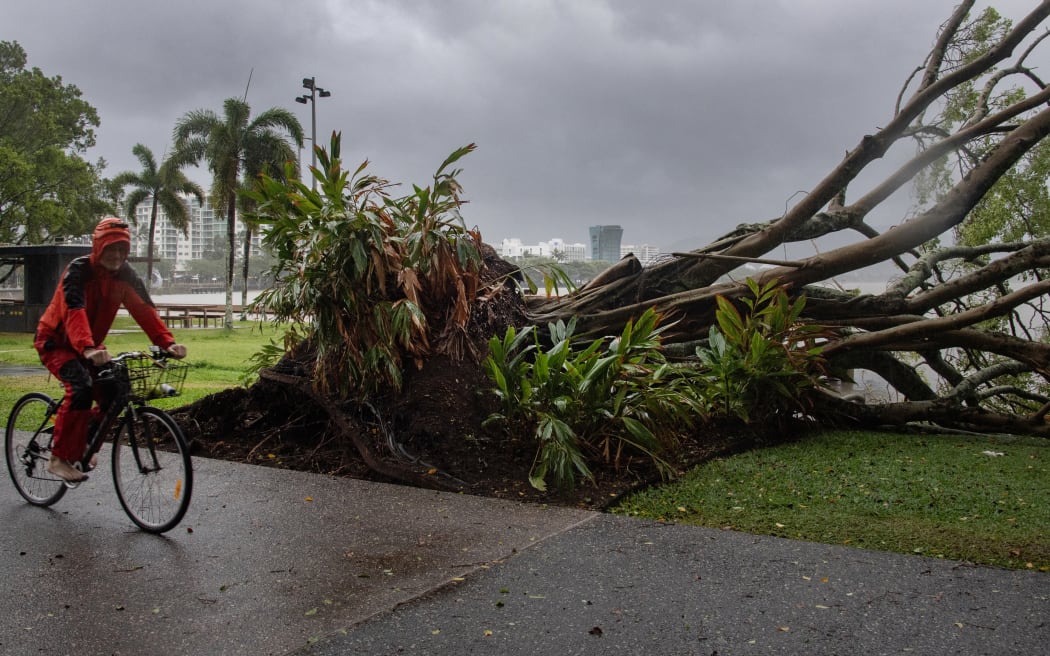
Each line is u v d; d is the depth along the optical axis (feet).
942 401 24.32
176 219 142.61
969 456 20.88
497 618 10.96
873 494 17.07
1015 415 23.90
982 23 31.86
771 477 18.63
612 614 11.07
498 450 19.49
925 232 26.58
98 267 15.39
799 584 12.11
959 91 33.19
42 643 10.26
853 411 25.00
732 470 19.30
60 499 17.21
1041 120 26.45
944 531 14.57
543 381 19.33
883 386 37.11
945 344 25.45
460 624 10.77
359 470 19.44
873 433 24.62
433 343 21.52
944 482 17.97
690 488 17.78
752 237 28.89
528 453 19.40
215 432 22.67
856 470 19.21
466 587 12.10
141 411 15.20
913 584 12.06
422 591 11.96
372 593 11.90
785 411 23.80
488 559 13.37
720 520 15.61
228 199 101.19
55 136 145.59
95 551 13.91
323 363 21.08
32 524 15.55
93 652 10.02
